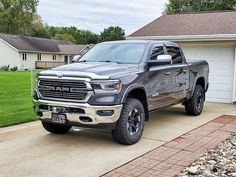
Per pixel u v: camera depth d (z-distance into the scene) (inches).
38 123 334.6
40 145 256.1
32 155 232.1
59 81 245.0
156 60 283.0
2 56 1969.7
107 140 271.1
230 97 485.4
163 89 298.4
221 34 456.1
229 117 370.9
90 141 267.9
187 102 370.9
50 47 2193.7
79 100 238.8
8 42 1930.4
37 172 201.2
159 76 290.0
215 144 261.7
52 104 247.3
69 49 2244.1
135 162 219.0
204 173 202.1
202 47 496.4
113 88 239.0
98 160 222.4
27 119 348.5
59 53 2194.9
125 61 282.8
